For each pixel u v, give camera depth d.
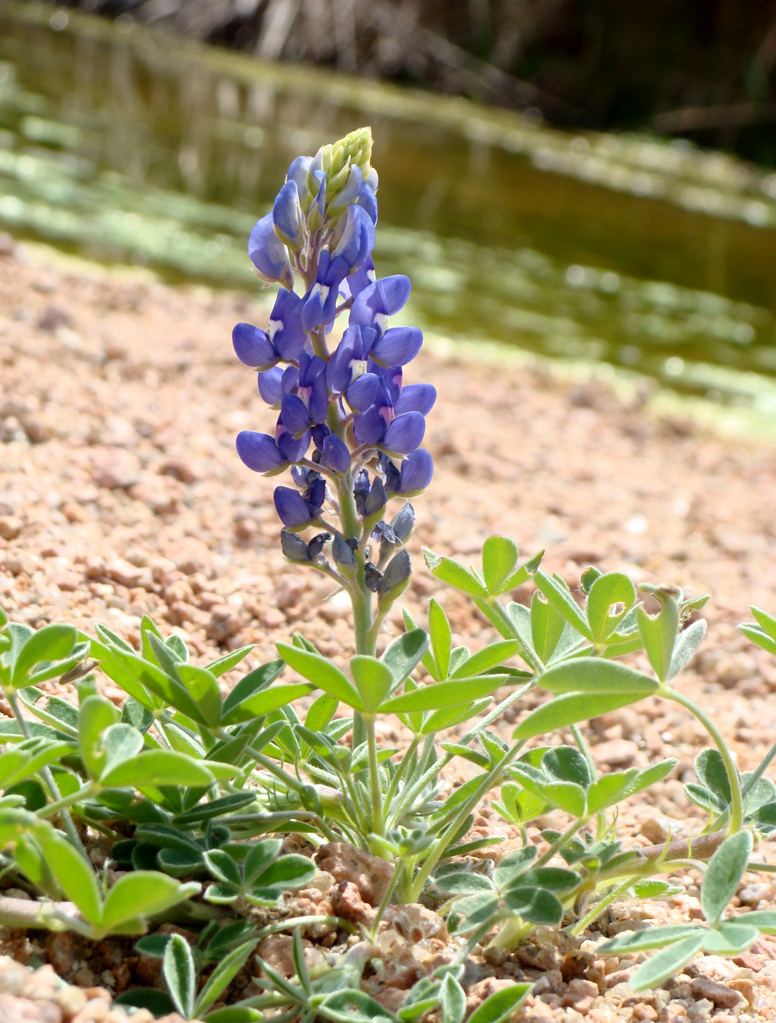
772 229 3.61
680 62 5.24
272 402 0.56
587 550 0.92
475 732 0.59
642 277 2.52
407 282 0.56
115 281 1.43
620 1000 0.57
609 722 0.73
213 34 4.93
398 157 3.38
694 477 1.28
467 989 0.56
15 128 2.43
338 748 0.57
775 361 2.01
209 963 0.56
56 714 0.59
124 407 0.97
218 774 0.53
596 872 0.57
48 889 0.54
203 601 0.74
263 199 2.25
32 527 0.75
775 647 0.59
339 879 0.57
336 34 5.04
